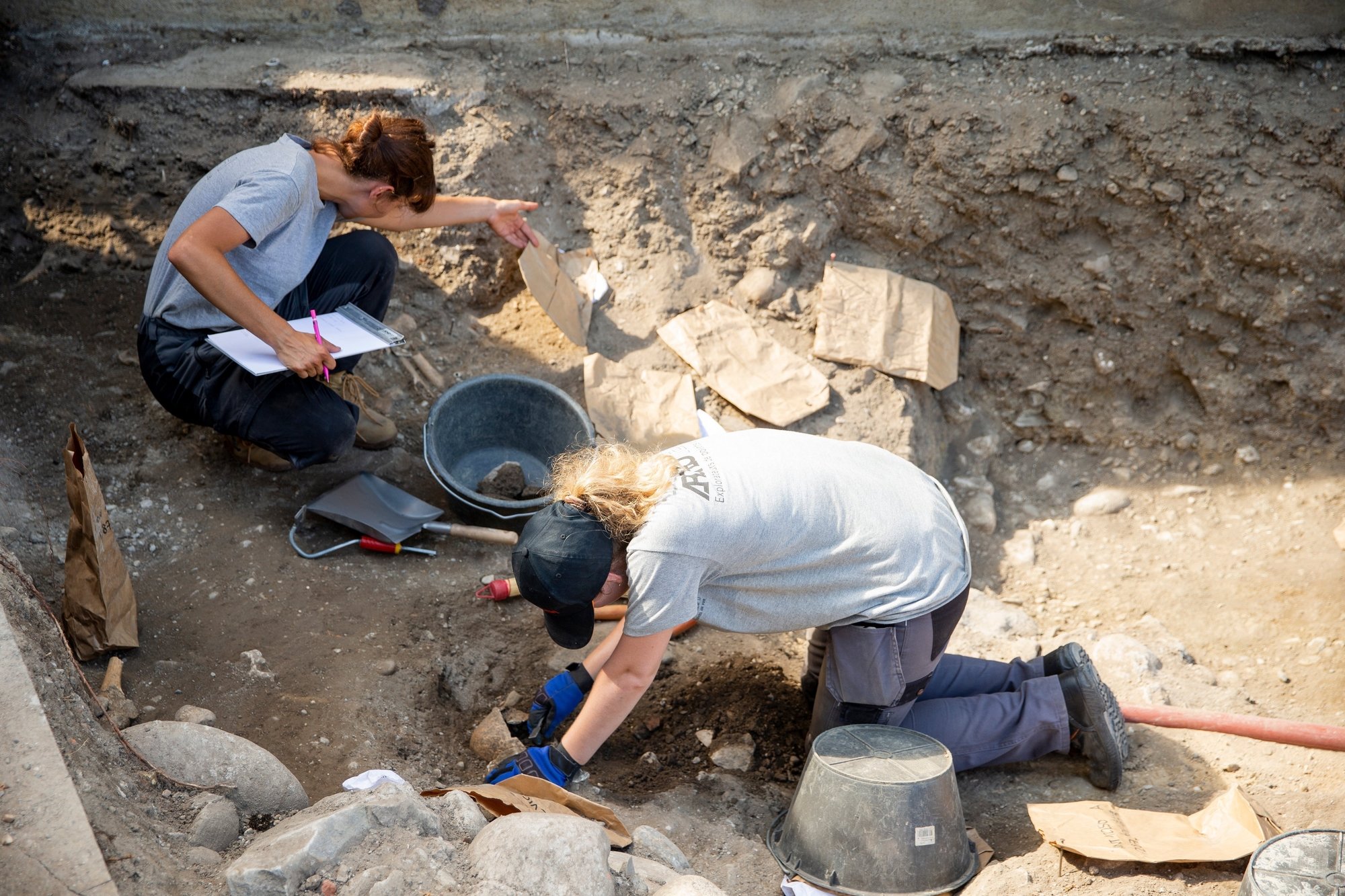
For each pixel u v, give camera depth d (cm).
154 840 194
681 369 402
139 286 422
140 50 446
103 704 247
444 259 418
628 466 231
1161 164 385
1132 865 238
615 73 430
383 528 331
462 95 422
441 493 364
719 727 298
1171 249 396
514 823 199
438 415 348
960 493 411
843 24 424
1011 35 414
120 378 384
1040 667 281
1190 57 398
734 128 414
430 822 204
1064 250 407
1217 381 407
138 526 328
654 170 421
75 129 428
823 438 258
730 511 225
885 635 242
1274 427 405
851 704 254
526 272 376
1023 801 273
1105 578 375
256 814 220
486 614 322
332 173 308
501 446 379
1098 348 416
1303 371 394
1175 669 325
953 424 425
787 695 309
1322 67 390
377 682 286
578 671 275
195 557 320
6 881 166
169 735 221
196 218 300
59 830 175
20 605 224
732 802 272
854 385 398
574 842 194
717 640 329
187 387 315
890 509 242
